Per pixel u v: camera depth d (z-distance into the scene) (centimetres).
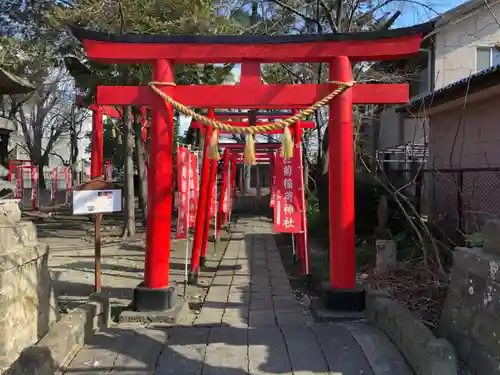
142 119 1425
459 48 1220
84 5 976
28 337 412
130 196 1293
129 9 970
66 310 581
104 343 419
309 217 1298
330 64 542
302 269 811
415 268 689
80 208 561
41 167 2870
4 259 373
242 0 1206
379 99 539
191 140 1675
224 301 639
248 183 3031
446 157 870
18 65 1190
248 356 396
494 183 698
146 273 548
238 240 1274
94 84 1116
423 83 1324
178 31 994
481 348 337
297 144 773
